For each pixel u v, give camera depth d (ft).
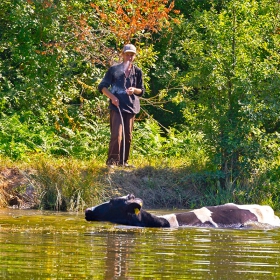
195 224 81.41
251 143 115.65
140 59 148.36
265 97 117.50
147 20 146.20
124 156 117.19
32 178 107.24
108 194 107.76
